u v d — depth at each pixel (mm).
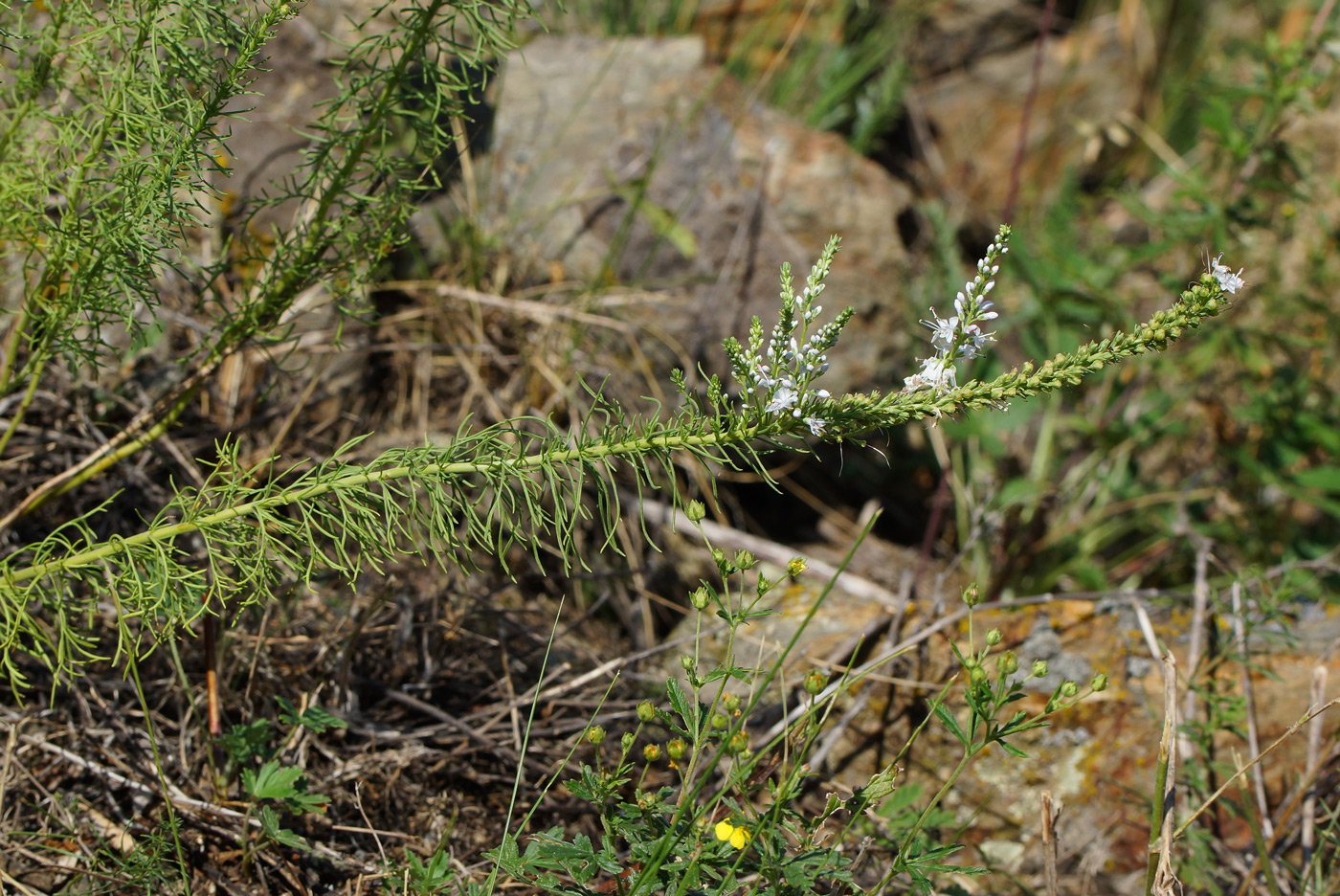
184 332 2766
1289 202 3934
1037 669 1537
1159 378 3883
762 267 3447
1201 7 5758
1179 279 3537
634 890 1494
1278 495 3828
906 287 3637
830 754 2469
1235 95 3500
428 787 2203
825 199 3531
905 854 1624
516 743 2277
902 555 3600
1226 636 2584
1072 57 5480
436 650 2480
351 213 2027
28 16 2439
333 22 3121
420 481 1686
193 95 1901
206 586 1686
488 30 1932
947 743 2514
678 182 3479
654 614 3053
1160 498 3482
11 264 2490
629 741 1660
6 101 2000
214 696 2062
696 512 1593
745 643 2688
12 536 2346
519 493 2768
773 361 1459
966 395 1414
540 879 1606
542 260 3422
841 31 5035
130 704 2154
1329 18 3562
